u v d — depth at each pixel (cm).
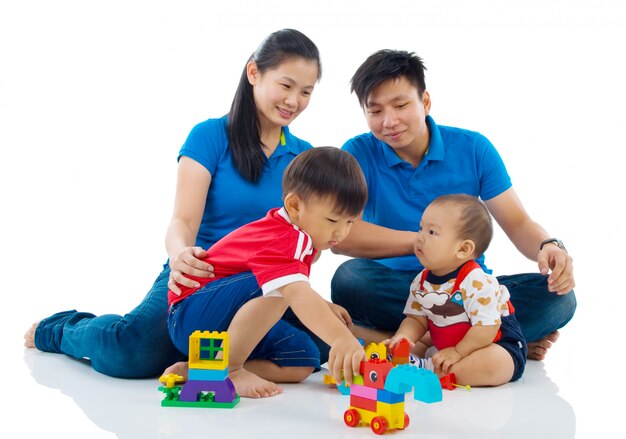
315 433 229
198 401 258
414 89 335
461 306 302
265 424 238
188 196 318
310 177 259
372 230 342
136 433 230
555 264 318
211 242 326
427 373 223
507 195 356
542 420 248
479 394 282
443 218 303
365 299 336
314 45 323
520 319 331
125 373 298
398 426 232
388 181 357
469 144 359
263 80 321
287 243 258
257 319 263
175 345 290
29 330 357
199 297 275
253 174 324
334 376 238
